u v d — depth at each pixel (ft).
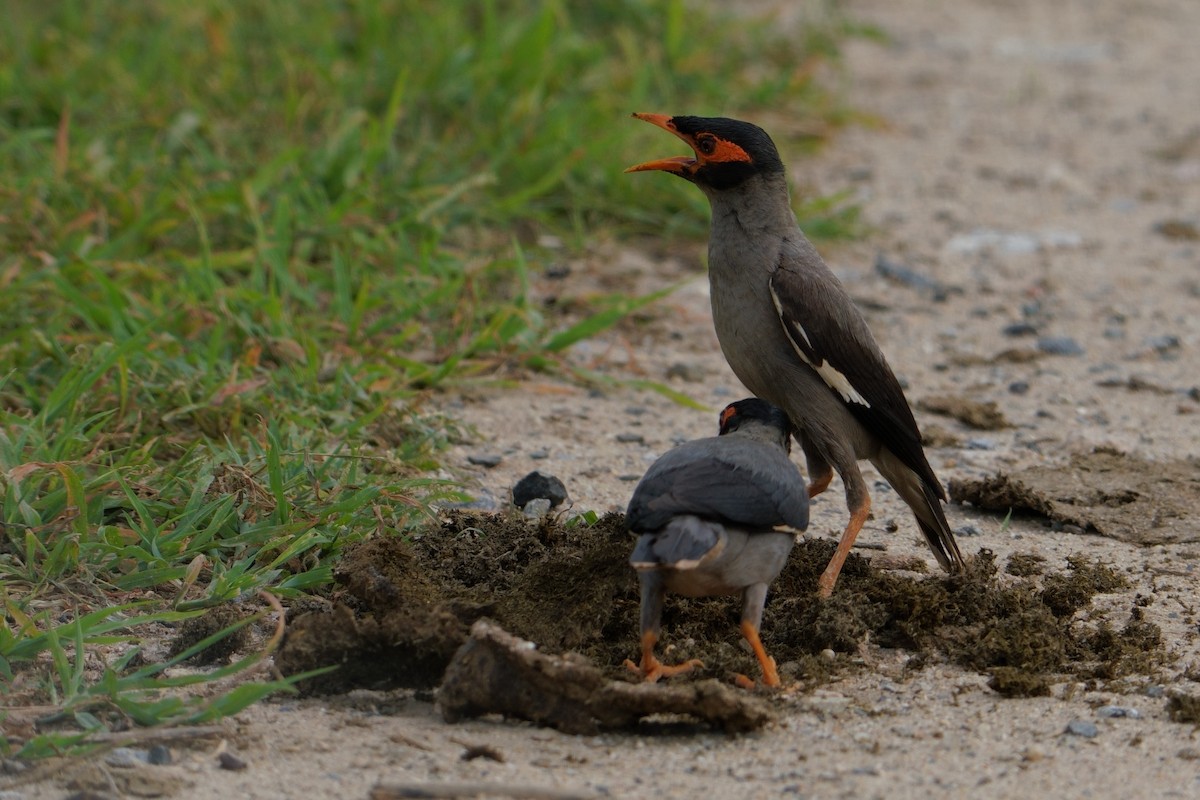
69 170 49.03
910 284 54.65
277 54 59.67
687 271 53.83
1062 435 43.04
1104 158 69.62
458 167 54.70
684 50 69.31
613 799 23.90
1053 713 27.40
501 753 25.27
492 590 30.12
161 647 28.96
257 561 31.78
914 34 91.20
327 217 48.70
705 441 28.68
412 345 45.78
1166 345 50.21
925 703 27.81
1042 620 30.25
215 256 45.60
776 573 28.14
